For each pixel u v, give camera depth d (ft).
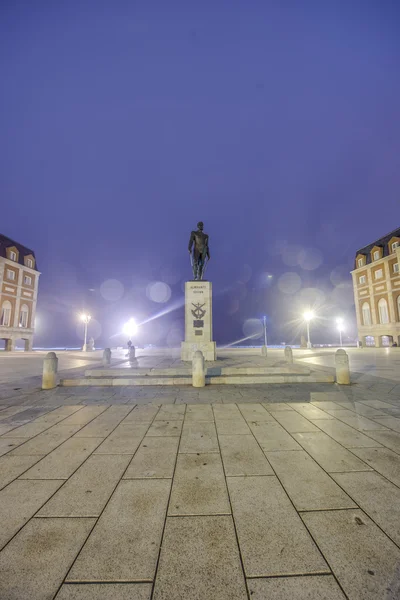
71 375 36.99
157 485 10.60
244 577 6.48
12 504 9.43
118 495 9.93
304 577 6.48
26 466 12.26
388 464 12.23
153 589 6.18
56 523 8.44
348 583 6.30
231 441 15.01
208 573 6.60
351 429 16.78
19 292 137.59
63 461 12.75
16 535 7.92
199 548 7.38
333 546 7.42
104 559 7.03
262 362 45.65
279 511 8.96
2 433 16.53
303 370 35.96
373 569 6.68
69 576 6.53
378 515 8.74
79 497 9.82
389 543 7.52
